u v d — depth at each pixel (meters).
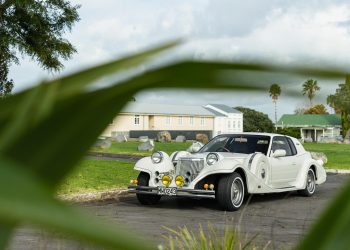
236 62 0.25
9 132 0.26
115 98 0.27
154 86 0.26
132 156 27.98
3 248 0.25
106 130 0.29
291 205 10.27
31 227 0.21
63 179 0.28
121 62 0.26
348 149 42.81
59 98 0.26
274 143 11.04
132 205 10.58
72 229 0.21
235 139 10.97
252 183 10.09
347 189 0.27
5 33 19.38
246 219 8.38
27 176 0.22
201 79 0.25
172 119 71.50
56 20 21.64
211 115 76.31
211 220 8.59
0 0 18.69
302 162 11.64
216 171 9.59
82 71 0.26
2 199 0.21
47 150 0.27
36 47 20.55
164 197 11.85
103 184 13.16
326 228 0.27
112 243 0.21
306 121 81.38
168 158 10.23
